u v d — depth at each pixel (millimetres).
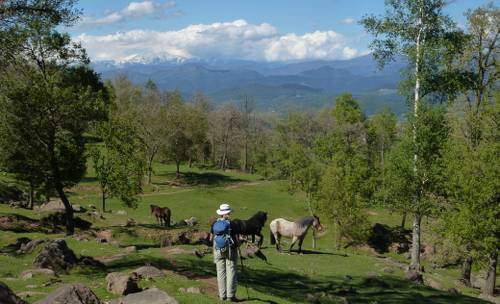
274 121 158125
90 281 19047
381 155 106812
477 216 37281
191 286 17750
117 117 56844
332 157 85188
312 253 36906
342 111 118312
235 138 145125
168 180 105188
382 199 46156
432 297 28328
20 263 22094
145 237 41125
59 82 50031
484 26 43750
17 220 42531
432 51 40094
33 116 38000
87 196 79188
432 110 41719
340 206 66312
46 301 13133
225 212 16172
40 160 39656
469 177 37750
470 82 44250
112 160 54562
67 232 40312
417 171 41750
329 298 23094
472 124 41156
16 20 23750
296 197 95250
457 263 58562
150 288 15852
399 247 69875
